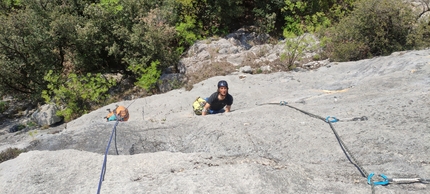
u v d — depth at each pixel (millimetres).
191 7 14680
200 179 3113
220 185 3010
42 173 3473
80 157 3750
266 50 12969
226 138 4176
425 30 10383
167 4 13766
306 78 9703
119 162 3635
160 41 12258
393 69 7453
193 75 12102
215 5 14523
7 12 16016
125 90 12836
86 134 4848
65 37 12859
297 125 4332
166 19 13266
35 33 12180
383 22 10383
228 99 6023
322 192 2971
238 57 12773
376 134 3846
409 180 3041
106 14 12805
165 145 4383
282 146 3865
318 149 3723
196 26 15062
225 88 5781
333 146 3750
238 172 3168
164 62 12828
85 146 4531
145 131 4770
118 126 5000
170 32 12586
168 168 3477
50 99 12016
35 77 13055
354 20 10977
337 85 8078
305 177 3217
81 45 13117
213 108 6102
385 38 10672
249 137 4133
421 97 4727
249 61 12391
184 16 14766
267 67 11641
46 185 3281
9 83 13516
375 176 3162
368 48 10828
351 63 9883
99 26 12938
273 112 5000
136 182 3205
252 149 3883
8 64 12555
